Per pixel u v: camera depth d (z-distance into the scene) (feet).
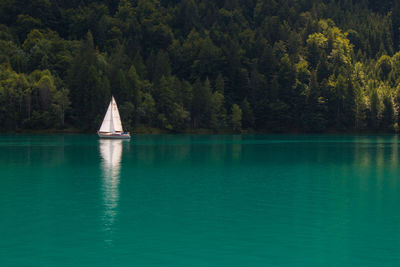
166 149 312.50
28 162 211.61
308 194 127.03
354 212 103.19
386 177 164.14
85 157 241.35
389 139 512.22
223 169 187.83
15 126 608.19
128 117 653.30
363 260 70.44
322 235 83.66
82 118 635.25
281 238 81.41
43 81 629.92
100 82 627.46
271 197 122.11
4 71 642.63
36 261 69.00
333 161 224.53
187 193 127.65
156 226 89.51
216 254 72.43
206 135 641.81
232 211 103.71
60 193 126.52
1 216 97.40
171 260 69.51
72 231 85.46
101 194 125.08
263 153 278.05
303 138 538.47
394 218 97.19
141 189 134.10
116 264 67.77
